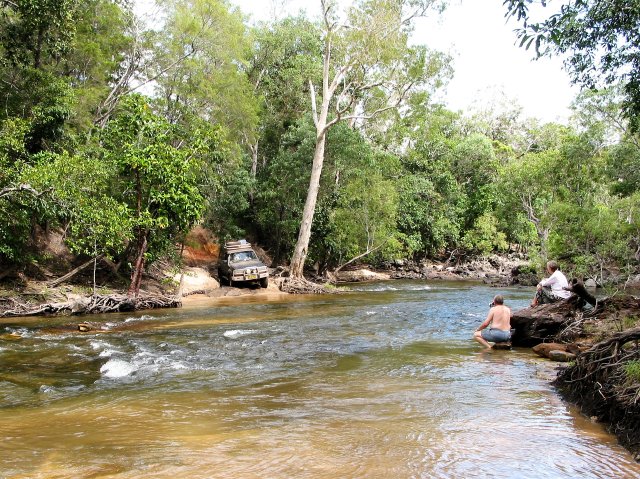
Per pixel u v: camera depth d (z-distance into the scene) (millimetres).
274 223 36500
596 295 22859
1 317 16188
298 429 5562
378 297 23781
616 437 5273
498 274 41719
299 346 10930
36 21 19234
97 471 4422
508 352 10328
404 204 41250
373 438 5262
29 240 20328
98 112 25828
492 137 66625
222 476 4301
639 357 6156
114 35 26828
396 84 30609
